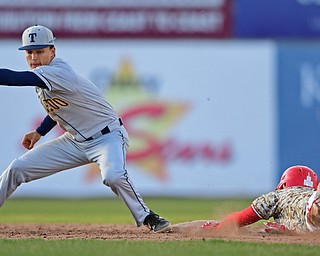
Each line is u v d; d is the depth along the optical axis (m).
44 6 56.34
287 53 56.41
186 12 56.41
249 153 56.19
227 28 56.59
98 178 56.38
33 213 45.25
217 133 56.28
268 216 25.09
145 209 25.75
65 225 31.59
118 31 56.56
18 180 26.55
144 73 56.41
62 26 56.53
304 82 56.19
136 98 56.31
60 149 26.48
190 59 56.47
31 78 24.09
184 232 25.78
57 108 25.72
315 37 56.38
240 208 42.28
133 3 56.41
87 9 56.47
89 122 25.78
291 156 56.09
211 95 56.41
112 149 25.53
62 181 56.56
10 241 22.31
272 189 56.16
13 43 56.19
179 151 56.09
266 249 20.36
